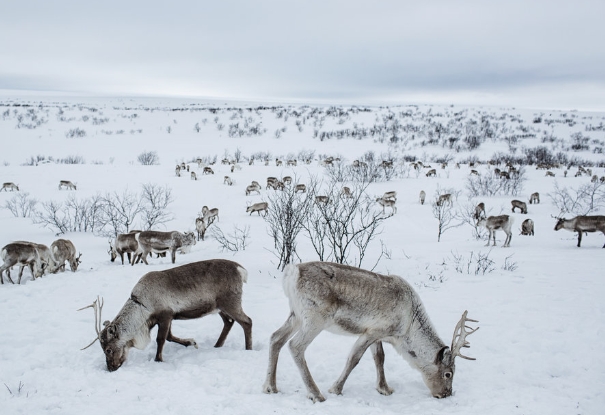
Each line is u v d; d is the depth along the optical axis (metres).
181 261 13.47
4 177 30.70
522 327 7.28
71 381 5.30
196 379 5.39
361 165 34.69
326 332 7.10
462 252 14.66
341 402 4.84
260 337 6.96
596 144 57.88
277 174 34.69
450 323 7.56
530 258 13.36
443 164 37.78
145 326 6.02
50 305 8.55
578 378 5.48
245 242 17.06
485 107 105.69
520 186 28.55
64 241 12.09
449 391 5.04
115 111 85.00
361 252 13.41
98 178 31.28
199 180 31.86
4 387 5.19
